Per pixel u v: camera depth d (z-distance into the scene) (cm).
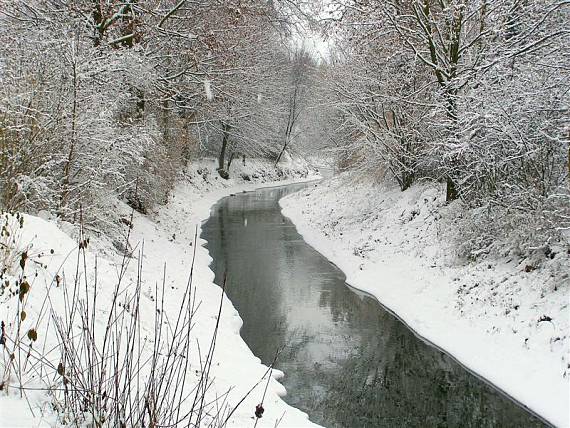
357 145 1867
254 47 2436
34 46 980
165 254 1320
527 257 962
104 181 1123
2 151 773
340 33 1580
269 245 1794
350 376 795
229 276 1370
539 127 931
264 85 3170
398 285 1202
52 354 393
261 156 4669
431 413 684
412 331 991
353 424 652
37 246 594
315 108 2638
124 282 741
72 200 944
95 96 990
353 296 1216
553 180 970
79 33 1108
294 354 879
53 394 318
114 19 1356
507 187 1034
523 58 1127
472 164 1131
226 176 3912
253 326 1009
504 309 889
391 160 1753
